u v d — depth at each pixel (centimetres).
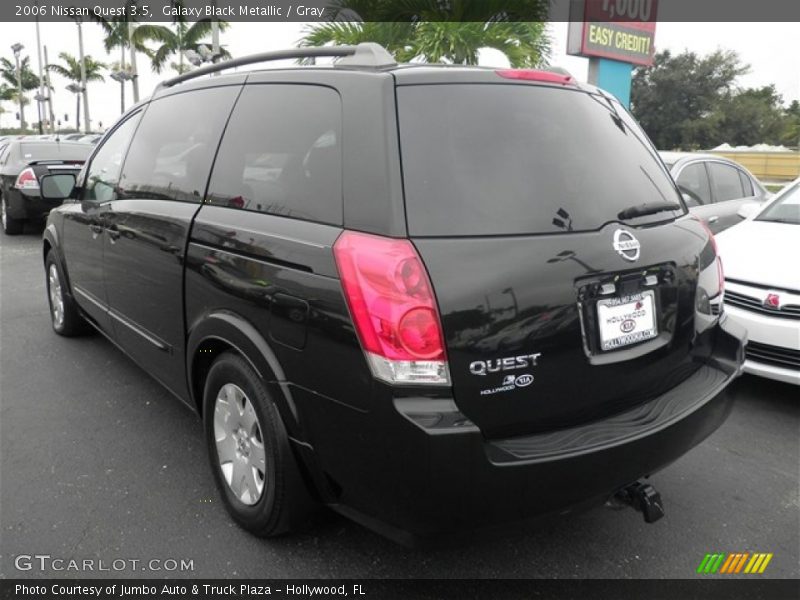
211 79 325
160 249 312
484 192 221
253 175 272
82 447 350
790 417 405
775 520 297
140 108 396
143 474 324
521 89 247
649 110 5050
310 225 235
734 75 4947
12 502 299
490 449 211
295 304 229
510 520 213
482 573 259
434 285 204
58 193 455
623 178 256
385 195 214
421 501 206
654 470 240
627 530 288
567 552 273
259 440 263
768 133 5094
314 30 1011
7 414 389
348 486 227
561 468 213
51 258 513
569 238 227
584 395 231
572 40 1253
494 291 210
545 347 219
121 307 376
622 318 238
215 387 281
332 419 223
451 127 228
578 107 260
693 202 666
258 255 248
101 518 288
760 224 500
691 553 273
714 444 370
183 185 314
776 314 400
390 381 204
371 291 207
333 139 239
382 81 231
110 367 465
